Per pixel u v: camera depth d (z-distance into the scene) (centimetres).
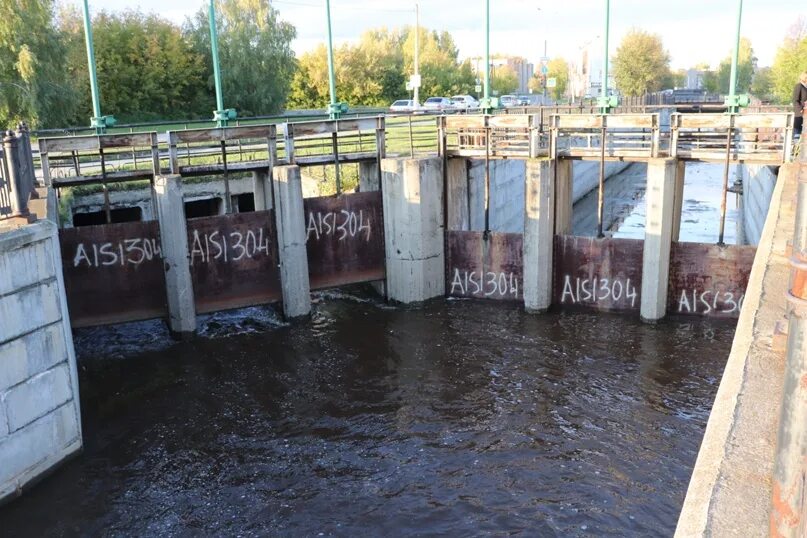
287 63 5466
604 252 2078
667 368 1705
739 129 2128
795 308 268
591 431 1424
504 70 10700
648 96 5059
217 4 5328
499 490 1234
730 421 452
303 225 2078
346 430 1465
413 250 2205
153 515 1190
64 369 1279
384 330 2039
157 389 1673
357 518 1173
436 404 1565
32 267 1175
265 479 1295
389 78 7869
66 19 4912
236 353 1889
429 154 2344
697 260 1980
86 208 2316
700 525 354
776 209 1159
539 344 1883
